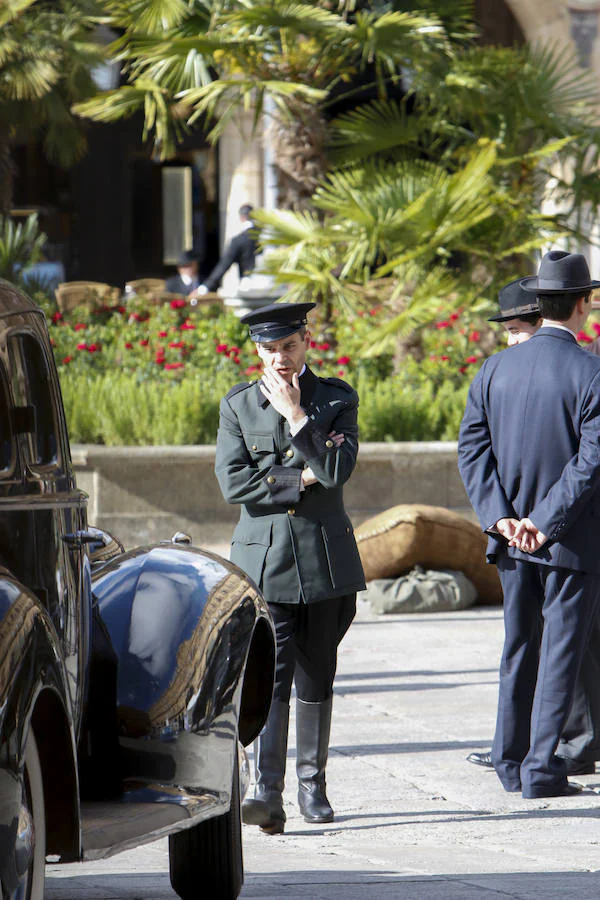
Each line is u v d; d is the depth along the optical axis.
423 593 29.64
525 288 16.22
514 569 16.27
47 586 9.66
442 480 37.69
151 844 15.30
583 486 15.37
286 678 14.58
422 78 43.62
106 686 10.73
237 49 41.09
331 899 10.55
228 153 72.81
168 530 37.00
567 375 15.85
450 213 39.66
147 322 50.44
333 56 42.38
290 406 14.13
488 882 11.25
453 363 44.81
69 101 63.56
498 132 44.75
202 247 88.25
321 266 41.12
